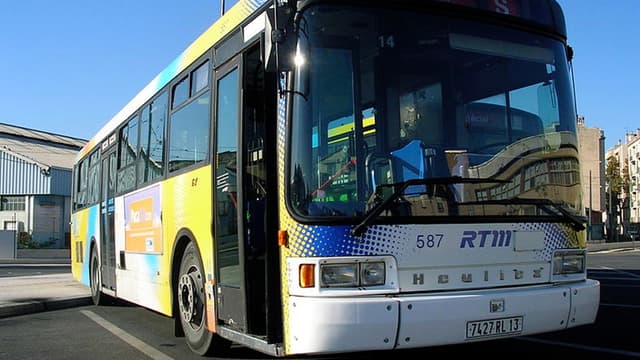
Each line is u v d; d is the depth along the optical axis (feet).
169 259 24.72
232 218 19.22
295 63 15.92
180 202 23.75
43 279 58.59
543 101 18.78
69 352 24.86
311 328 14.83
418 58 17.08
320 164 15.66
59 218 173.68
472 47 17.80
